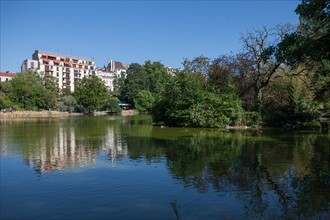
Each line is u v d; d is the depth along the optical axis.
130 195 10.13
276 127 33.97
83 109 91.50
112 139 24.17
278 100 37.00
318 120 34.25
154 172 13.08
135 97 108.00
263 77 37.38
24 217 8.49
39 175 12.73
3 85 84.31
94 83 94.19
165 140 23.27
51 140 23.72
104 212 8.77
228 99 35.28
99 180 11.91
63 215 8.59
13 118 61.50
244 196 9.95
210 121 34.22
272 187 10.86
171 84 37.91
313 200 9.51
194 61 57.31
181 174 12.70
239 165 14.20
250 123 34.84
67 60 140.88
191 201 9.55
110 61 183.38
